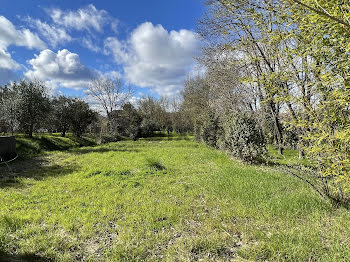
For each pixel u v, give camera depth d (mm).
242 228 3525
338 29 2521
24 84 14406
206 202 4703
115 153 13062
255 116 11742
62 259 2801
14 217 3891
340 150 3311
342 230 3275
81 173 7719
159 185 6109
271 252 2869
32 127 15359
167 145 18828
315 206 4121
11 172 7973
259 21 3484
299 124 3617
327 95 3260
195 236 3389
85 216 4004
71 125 22266
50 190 5758
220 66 11539
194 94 25016
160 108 41344
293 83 3898
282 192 5012
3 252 2799
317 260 2656
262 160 9133
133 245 3137
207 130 15305
